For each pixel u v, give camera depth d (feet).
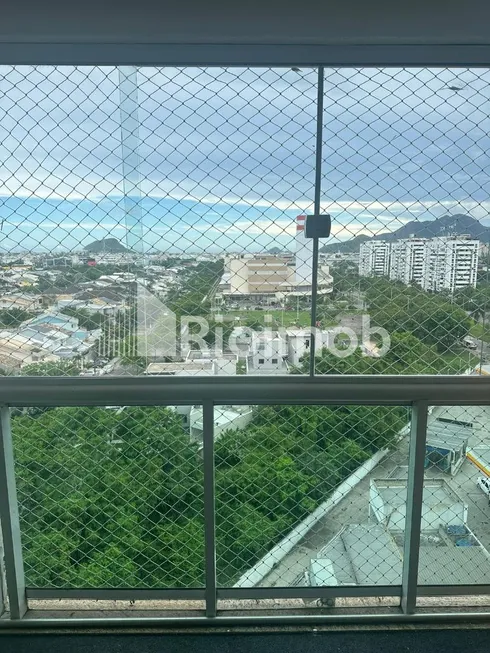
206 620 7.06
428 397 6.85
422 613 7.13
